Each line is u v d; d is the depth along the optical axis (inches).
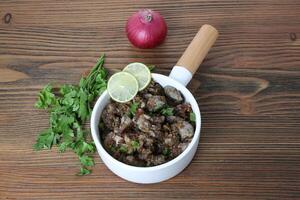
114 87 29.4
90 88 32.0
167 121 29.2
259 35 35.0
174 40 34.8
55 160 30.1
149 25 33.1
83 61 33.9
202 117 31.5
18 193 29.1
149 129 28.3
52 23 35.7
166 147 28.4
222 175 29.6
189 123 28.7
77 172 29.7
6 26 35.7
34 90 32.8
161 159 28.0
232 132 31.0
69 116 30.7
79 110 30.8
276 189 29.2
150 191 29.2
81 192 29.1
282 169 29.8
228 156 30.3
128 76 29.5
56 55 34.2
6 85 32.9
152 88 30.1
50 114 31.8
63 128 30.4
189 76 30.7
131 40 34.0
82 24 35.6
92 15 36.0
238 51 34.2
